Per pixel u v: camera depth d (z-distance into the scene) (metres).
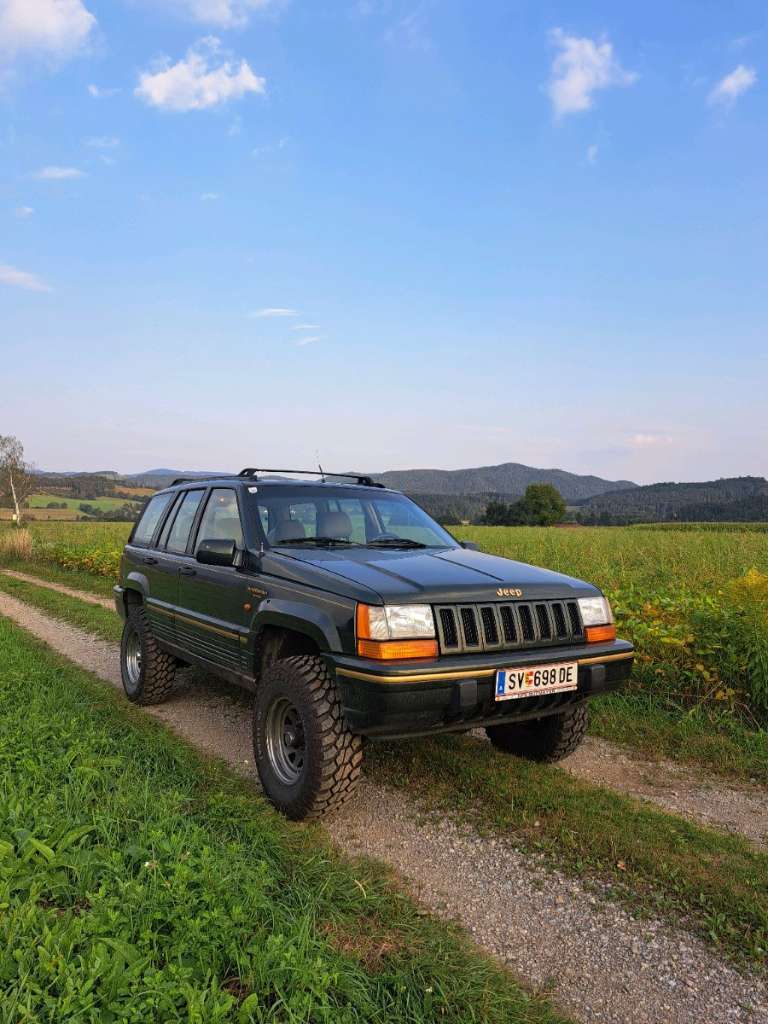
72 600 12.30
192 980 2.18
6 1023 1.93
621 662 3.98
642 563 13.29
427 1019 2.19
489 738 4.96
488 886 3.10
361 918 2.76
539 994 2.42
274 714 3.93
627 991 2.45
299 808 3.62
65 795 3.38
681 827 3.69
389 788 4.12
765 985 2.48
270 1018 2.03
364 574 3.71
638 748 5.05
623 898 3.02
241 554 4.49
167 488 6.51
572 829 3.62
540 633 3.78
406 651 3.34
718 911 2.91
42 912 2.42
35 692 5.61
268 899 2.67
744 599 6.27
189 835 3.10
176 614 5.27
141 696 5.79
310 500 4.88
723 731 5.32
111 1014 1.99
